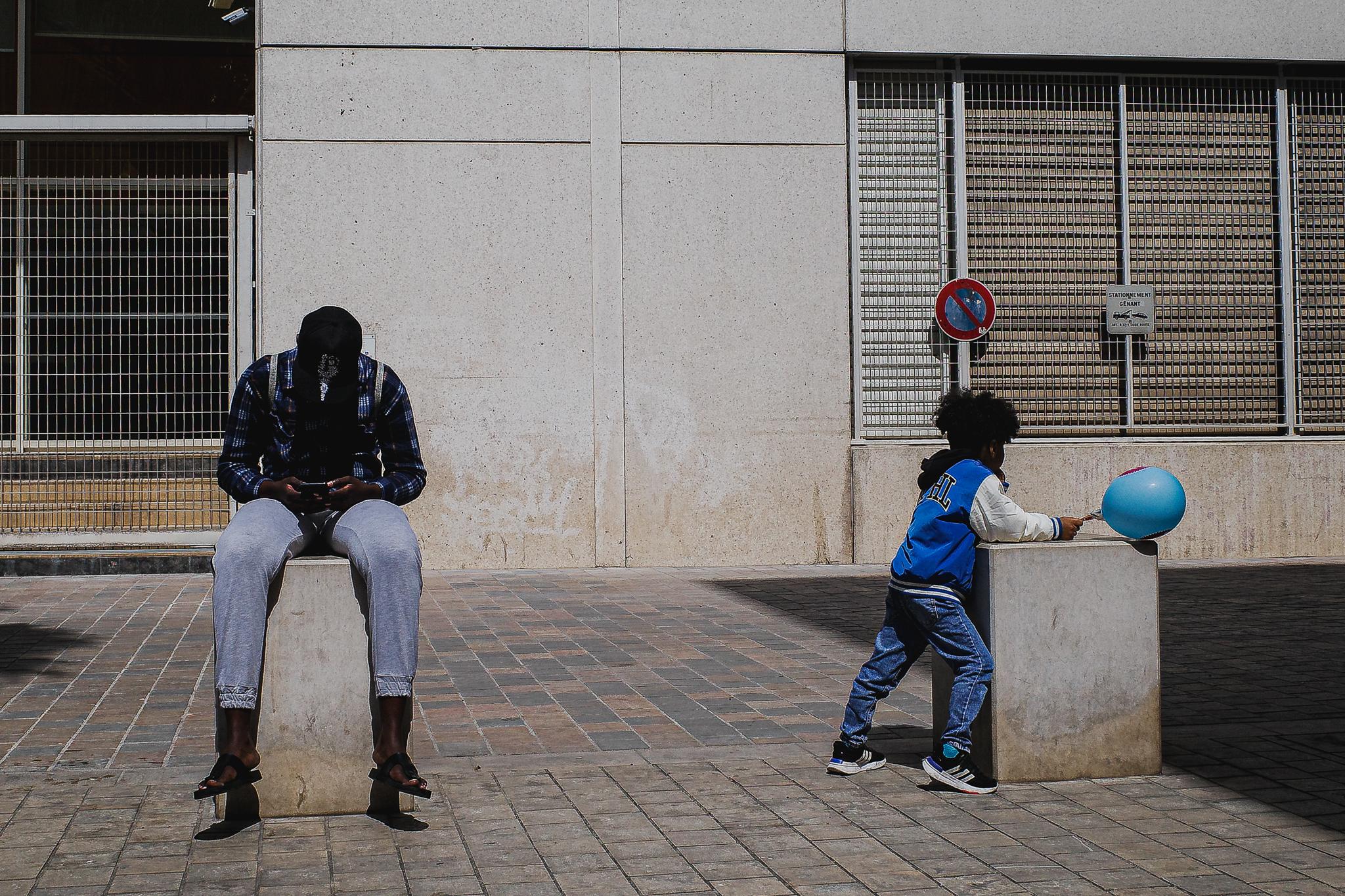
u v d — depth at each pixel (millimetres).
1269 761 4887
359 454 4457
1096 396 11758
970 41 11367
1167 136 11898
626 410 10906
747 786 4547
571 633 7746
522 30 10766
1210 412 11938
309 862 3734
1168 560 11586
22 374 10461
